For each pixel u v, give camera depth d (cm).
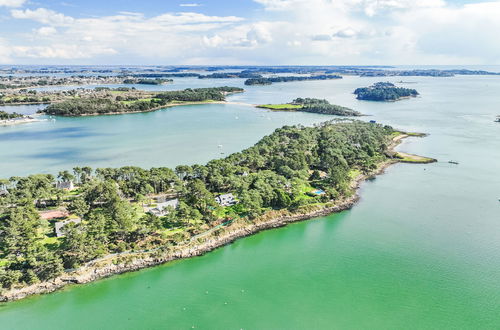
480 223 18412
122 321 11444
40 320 11456
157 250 14912
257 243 16588
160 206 18300
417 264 14825
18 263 13212
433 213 19612
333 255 15562
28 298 12388
